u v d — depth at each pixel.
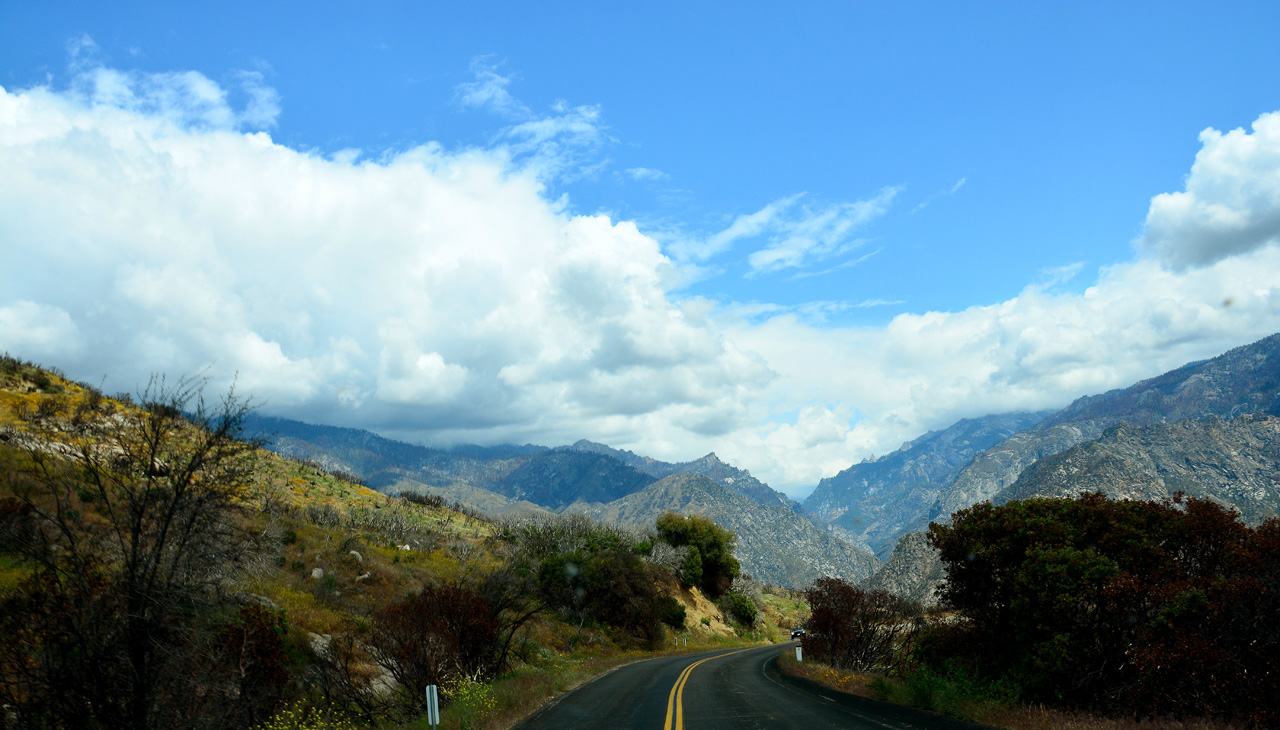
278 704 12.57
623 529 71.12
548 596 45.84
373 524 46.78
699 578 73.62
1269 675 12.05
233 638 10.70
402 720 15.68
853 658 28.41
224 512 9.68
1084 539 17.41
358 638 21.70
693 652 48.06
